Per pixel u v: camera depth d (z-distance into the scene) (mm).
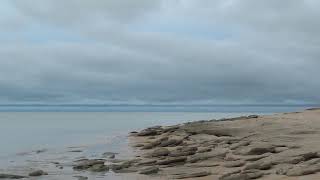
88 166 26266
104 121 97062
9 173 24641
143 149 33812
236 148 27297
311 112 44125
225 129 37062
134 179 21453
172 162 25188
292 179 18031
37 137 51125
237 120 42375
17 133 58812
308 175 18391
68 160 30047
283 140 28531
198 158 25297
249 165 21141
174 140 33750
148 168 23594
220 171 21656
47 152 35406
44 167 26938
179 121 89750
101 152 33906
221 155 25609
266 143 27188
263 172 19797
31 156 32906
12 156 33031
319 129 32438
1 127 75000
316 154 22094
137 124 79062
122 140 42281
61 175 23750
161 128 46312
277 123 36812
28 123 91312
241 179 19016
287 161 21469
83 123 87500
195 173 21312
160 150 29484
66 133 57469
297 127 33844
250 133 33719
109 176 22828
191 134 37906
